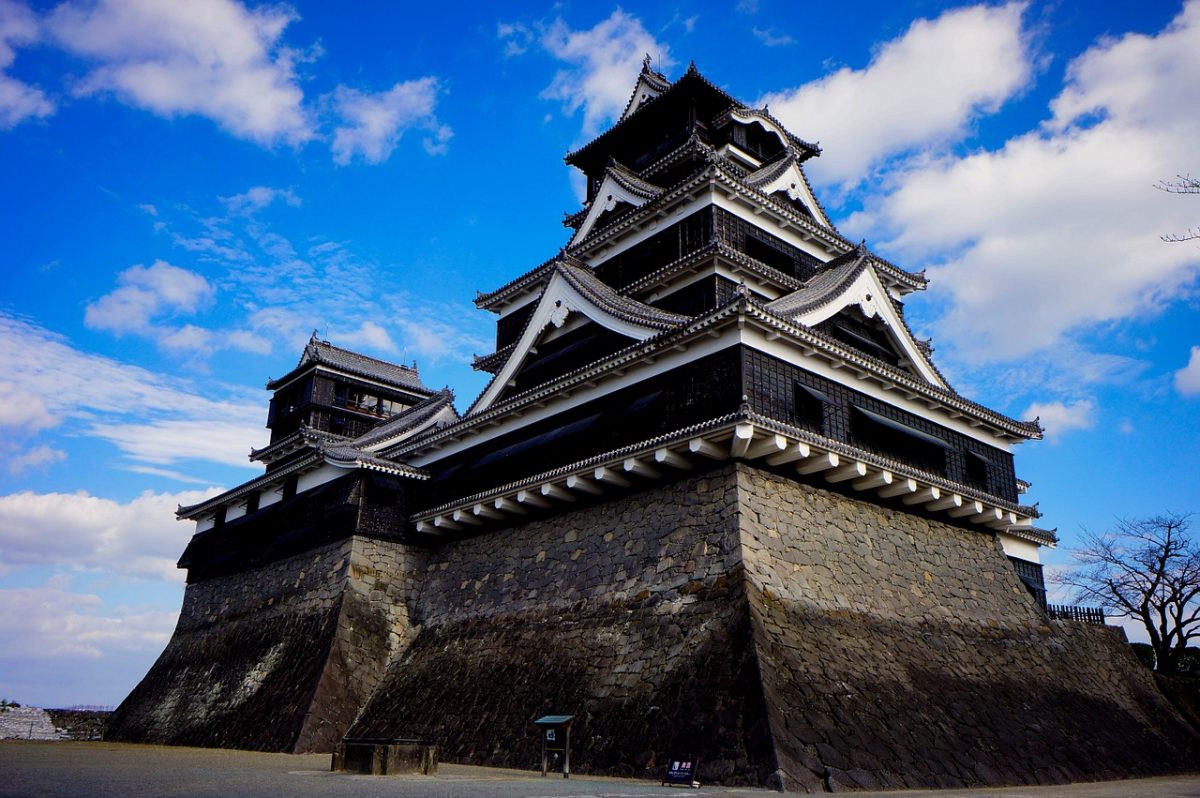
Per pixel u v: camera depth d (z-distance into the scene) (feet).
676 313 81.15
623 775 49.60
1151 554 116.37
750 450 59.26
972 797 40.52
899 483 67.05
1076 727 64.85
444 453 89.56
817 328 72.49
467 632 74.59
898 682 55.93
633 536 65.00
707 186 82.79
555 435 72.74
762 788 42.14
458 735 63.41
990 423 79.15
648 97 113.50
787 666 50.19
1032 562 89.66
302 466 94.84
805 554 59.82
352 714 74.49
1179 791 48.11
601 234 93.04
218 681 92.12
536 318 85.97
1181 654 110.52
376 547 84.84
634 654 57.16
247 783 35.83
